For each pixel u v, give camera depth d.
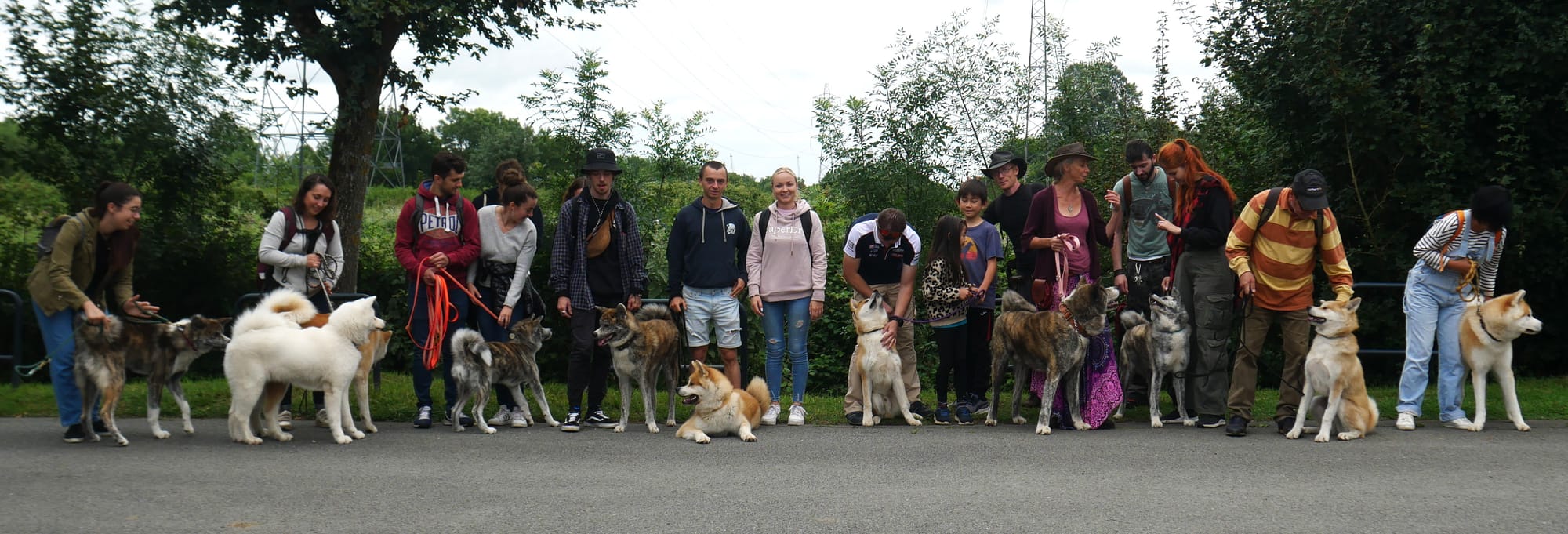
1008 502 4.41
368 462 5.27
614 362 6.47
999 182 7.67
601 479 4.90
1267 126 9.88
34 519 3.98
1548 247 8.88
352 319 5.90
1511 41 8.55
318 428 6.51
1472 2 8.53
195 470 4.96
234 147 11.43
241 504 4.27
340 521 4.01
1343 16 8.87
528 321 6.70
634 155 10.70
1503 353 6.25
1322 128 9.03
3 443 5.70
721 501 4.43
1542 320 9.37
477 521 4.04
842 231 10.50
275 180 15.74
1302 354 6.31
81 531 3.82
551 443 5.96
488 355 6.25
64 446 5.61
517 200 6.56
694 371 6.15
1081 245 6.93
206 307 11.08
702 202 6.91
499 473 5.03
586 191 6.70
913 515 4.18
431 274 6.43
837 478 4.94
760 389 6.72
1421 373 6.40
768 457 5.53
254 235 11.42
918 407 7.17
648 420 6.48
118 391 5.66
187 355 6.08
